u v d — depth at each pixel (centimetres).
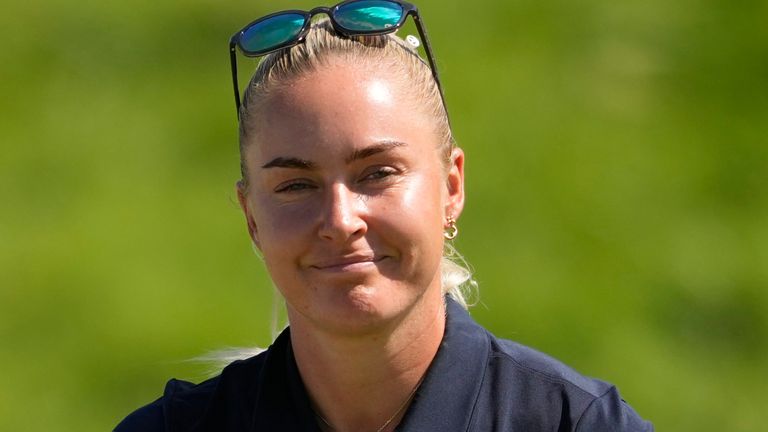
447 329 1073
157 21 4325
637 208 3400
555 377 1065
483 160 3534
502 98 3822
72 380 2950
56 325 3123
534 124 3712
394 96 1009
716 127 3744
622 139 3678
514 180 3462
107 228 3425
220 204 3497
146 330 3042
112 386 2925
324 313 999
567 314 3002
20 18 4356
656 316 3038
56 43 4250
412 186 999
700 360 2934
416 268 1002
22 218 3516
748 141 3672
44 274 3291
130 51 4212
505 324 2959
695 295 3102
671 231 3303
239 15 4309
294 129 997
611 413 1048
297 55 1027
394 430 1052
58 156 3753
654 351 2928
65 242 3381
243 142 1060
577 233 3275
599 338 2952
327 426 1082
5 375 2970
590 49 4084
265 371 1096
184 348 2959
